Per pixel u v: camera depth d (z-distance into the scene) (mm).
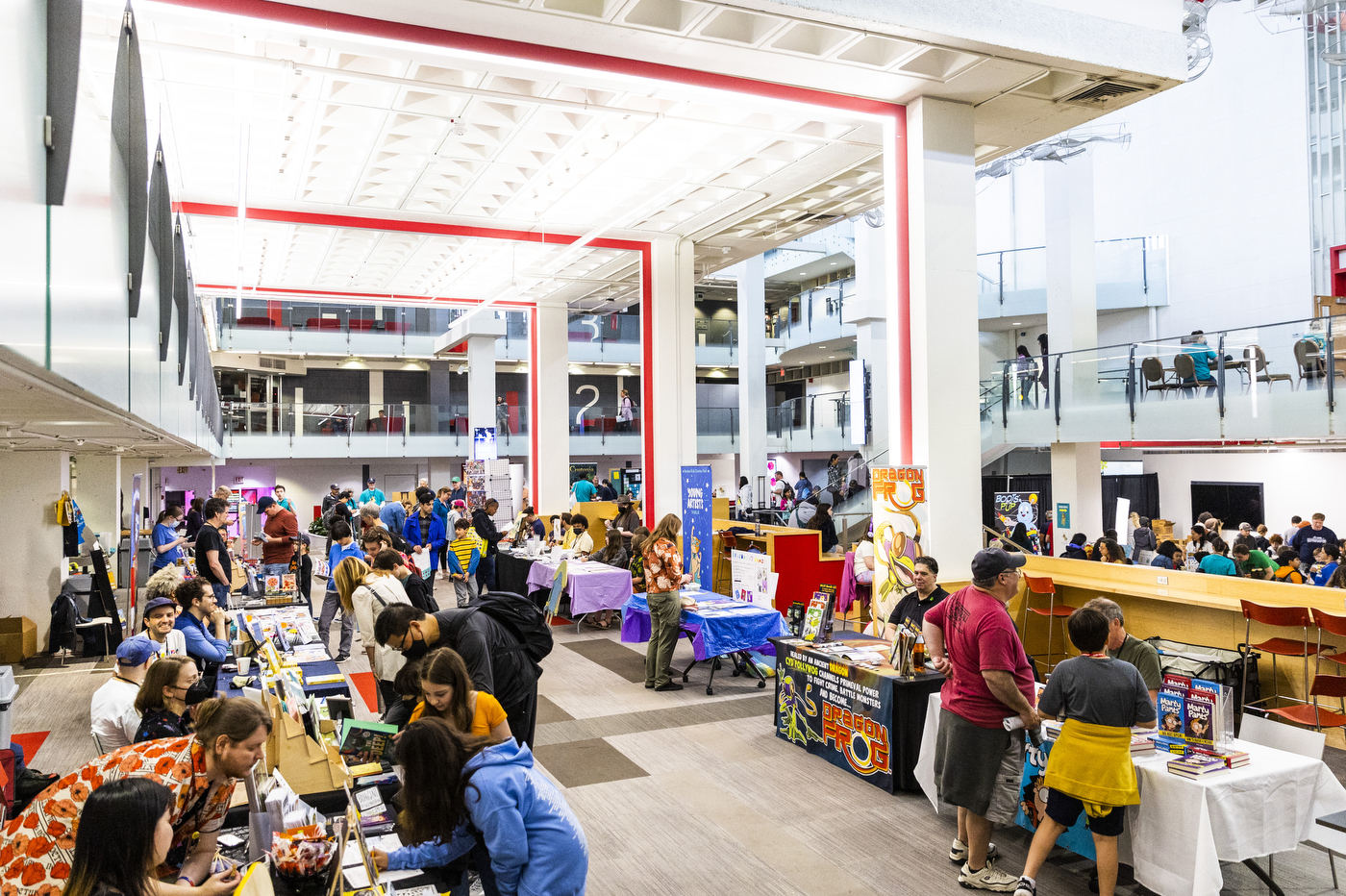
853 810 4621
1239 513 14680
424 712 3135
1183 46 6855
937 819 4500
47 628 8977
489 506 11266
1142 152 17781
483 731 3029
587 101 7586
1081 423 12570
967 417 7191
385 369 26406
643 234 12047
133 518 10156
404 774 2475
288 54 6535
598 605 9352
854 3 5695
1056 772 3418
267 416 20719
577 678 7664
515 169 9227
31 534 8938
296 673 3908
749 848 4184
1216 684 3465
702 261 13977
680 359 12336
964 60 6434
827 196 10562
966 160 7262
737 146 8703
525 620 4164
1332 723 5078
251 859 2623
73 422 3363
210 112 7297
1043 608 7785
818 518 11938
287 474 22766
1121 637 3963
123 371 2869
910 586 6789
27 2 1848
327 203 10086
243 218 7934
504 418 21969
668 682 7211
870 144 8547
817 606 5891
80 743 6023
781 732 5898
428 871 2600
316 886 2381
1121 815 3334
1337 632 5508
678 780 5109
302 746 3195
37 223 1857
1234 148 16094
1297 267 15078
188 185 9344
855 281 19609
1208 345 10773
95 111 2445
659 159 9086
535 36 5969
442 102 7570
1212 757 3416
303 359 24422
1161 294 17219
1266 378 10109
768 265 25656
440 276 13914
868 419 18766
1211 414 10719
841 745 5281
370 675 7387
